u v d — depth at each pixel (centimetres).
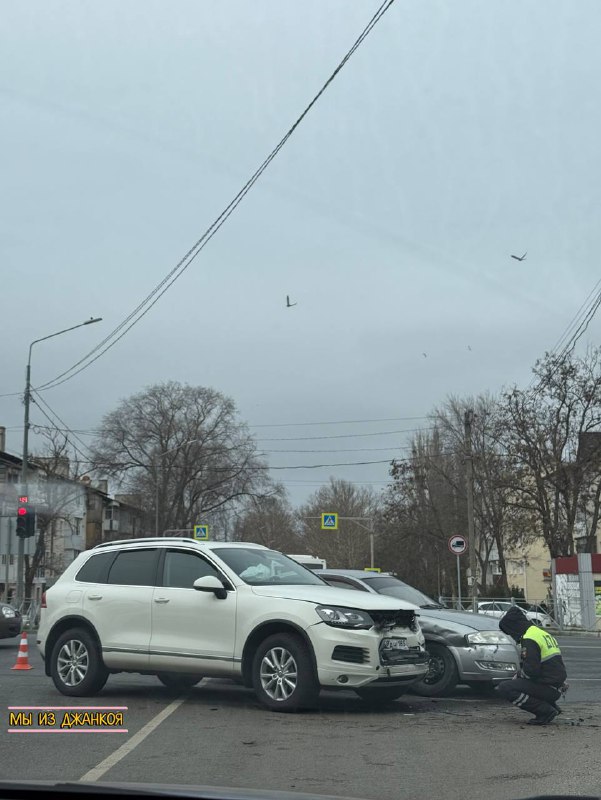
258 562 1151
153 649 1117
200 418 6731
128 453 6625
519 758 819
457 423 5944
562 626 4206
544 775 748
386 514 6122
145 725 963
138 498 6619
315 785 703
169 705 1110
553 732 965
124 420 6656
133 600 1147
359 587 1329
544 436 4641
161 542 1180
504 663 1208
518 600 4684
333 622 1019
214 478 6644
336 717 1034
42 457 5441
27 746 852
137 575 1166
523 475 4706
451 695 1277
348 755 820
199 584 1081
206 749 837
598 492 4728
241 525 7681
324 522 5809
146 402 6694
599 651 2339
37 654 1991
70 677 1180
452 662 1205
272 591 1069
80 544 7675
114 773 732
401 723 1007
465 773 754
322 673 1011
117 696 1192
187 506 6681
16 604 3353
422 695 1227
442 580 6719
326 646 1014
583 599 4069
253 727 955
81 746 852
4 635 2173
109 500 7344
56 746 852
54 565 7244
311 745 863
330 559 9231
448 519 6006
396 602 1082
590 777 742
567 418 4669
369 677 1013
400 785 709
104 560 1210
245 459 6700
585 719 1067
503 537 5522
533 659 1023
